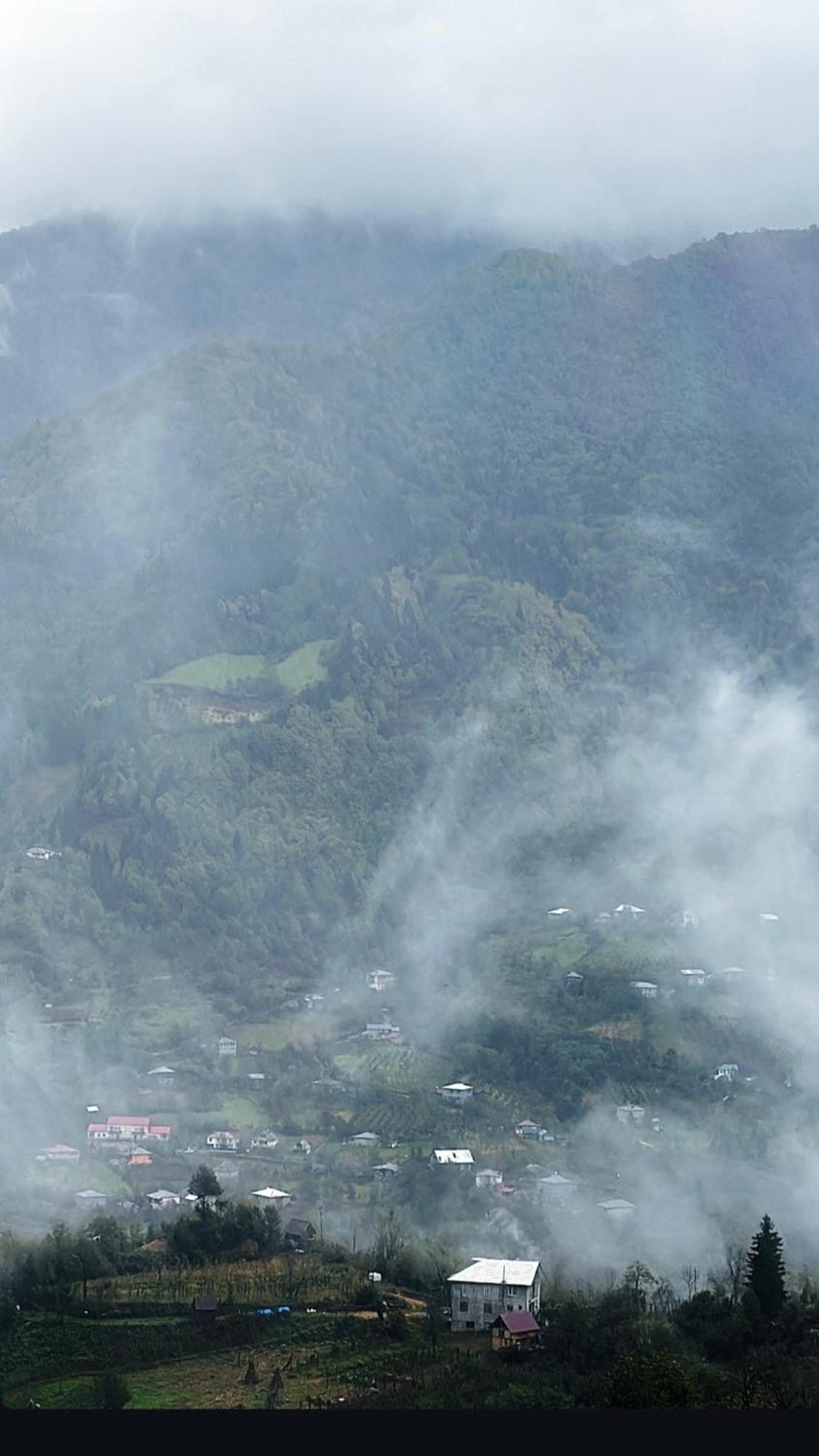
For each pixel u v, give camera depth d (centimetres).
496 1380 10056
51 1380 10488
